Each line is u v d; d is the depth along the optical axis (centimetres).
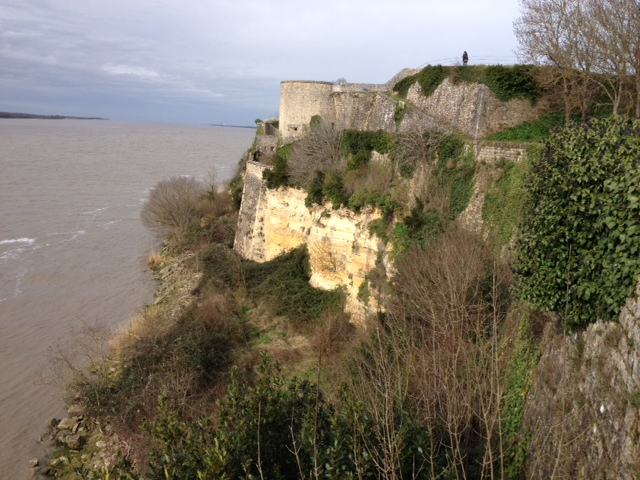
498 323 1625
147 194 7506
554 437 961
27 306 3588
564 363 1131
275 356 2442
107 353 2875
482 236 2006
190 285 3522
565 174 1176
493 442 1293
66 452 2169
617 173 1012
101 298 3772
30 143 15275
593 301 1033
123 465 1099
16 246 4884
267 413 1112
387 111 3161
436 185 2328
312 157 3170
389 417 1028
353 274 2659
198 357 2406
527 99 2434
